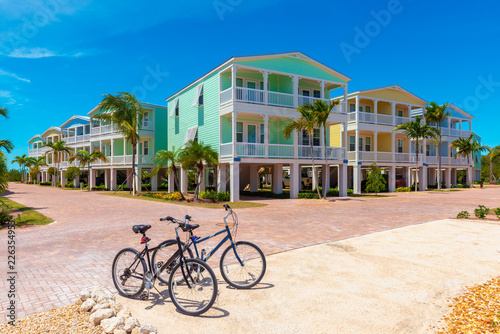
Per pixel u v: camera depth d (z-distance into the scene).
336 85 26.09
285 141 25.22
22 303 4.48
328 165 25.41
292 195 22.91
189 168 20.84
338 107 25.06
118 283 4.89
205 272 4.17
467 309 4.05
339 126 32.12
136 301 4.56
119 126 28.58
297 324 3.78
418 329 3.63
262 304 4.34
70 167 40.69
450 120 42.12
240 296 4.62
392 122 31.67
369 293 4.67
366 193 29.83
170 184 29.17
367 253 6.88
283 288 4.89
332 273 5.57
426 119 34.44
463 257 6.51
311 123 20.16
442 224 10.61
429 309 4.13
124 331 3.51
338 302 4.37
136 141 28.83
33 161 61.19
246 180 30.05
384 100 31.23
